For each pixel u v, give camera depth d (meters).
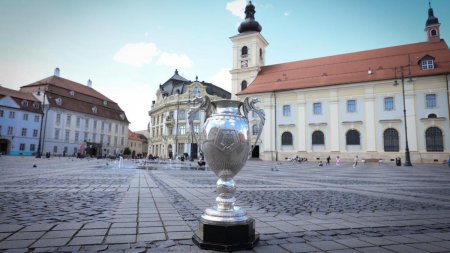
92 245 3.08
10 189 7.45
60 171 15.38
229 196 3.44
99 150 73.06
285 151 47.31
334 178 13.95
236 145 3.41
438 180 13.05
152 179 11.52
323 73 47.56
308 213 5.09
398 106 40.38
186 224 4.10
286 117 47.91
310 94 46.47
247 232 3.14
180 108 62.94
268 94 49.16
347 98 43.78
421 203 6.35
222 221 3.12
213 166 3.52
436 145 37.88
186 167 23.12
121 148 81.50
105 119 76.12
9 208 4.93
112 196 6.60
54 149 63.41
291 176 15.12
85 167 20.69
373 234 3.75
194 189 8.29
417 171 21.27
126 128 83.75
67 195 6.58
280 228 4.01
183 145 61.22
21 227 3.73
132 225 3.99
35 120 61.03
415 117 39.16
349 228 4.05
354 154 42.41
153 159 54.19
